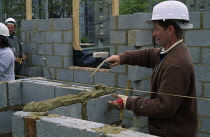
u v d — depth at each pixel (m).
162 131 2.18
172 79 2.00
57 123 2.14
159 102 2.04
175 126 2.15
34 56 6.94
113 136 1.88
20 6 8.40
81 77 6.01
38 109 2.46
